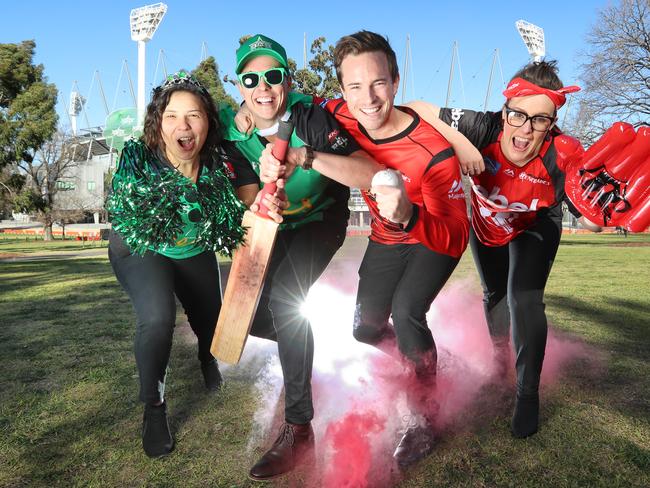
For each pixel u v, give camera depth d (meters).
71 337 4.55
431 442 2.31
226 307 2.38
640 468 2.13
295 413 2.27
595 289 7.46
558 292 7.15
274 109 2.34
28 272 11.92
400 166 2.39
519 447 2.34
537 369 2.47
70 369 3.55
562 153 2.54
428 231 2.04
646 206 2.25
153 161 2.39
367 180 2.31
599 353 3.87
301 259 2.59
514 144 2.52
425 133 2.38
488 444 2.37
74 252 22.52
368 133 2.41
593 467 2.14
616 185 2.27
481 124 2.59
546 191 2.63
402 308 2.39
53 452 2.33
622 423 2.57
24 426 2.60
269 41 2.31
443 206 2.35
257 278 2.34
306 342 2.35
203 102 2.35
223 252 2.43
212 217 2.34
